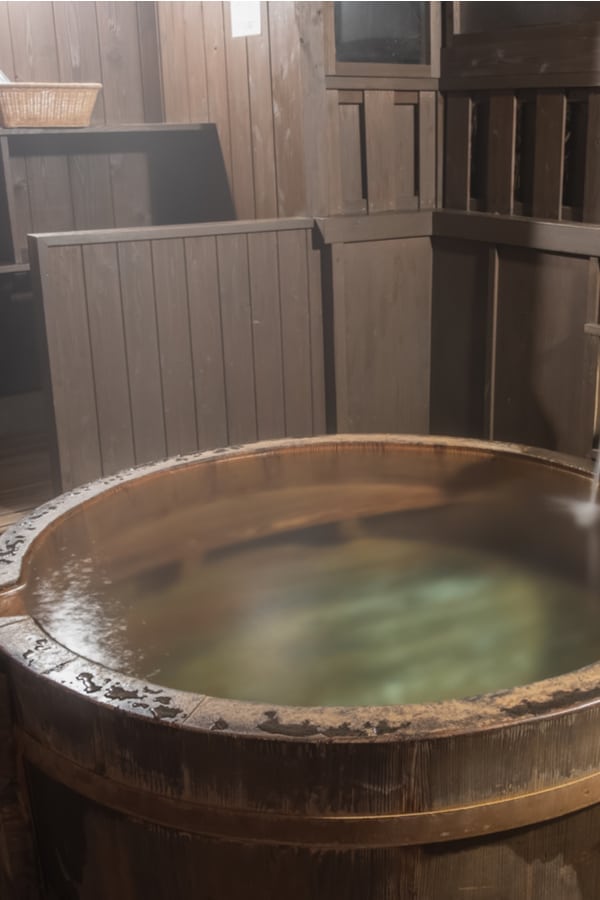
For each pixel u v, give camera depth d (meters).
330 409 3.90
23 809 1.76
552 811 1.44
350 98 3.64
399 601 1.89
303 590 1.94
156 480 2.56
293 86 3.67
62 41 4.39
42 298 3.20
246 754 1.38
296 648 1.72
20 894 1.81
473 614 1.84
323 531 2.24
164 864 1.51
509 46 3.43
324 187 3.66
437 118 3.85
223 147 4.19
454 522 2.28
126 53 4.53
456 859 1.44
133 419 3.47
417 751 1.35
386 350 3.94
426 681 1.61
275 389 3.76
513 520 2.29
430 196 3.92
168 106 4.57
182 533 2.23
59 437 3.33
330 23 3.52
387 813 1.39
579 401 3.40
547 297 3.46
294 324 3.74
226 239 3.51
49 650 1.63
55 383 3.29
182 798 1.44
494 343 3.71
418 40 3.75
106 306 3.32
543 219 3.43
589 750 1.44
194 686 1.60
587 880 1.55
